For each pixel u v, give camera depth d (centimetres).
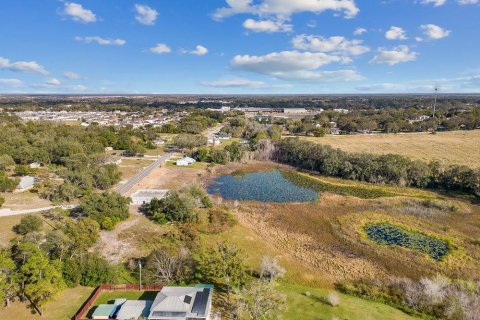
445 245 6888
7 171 10900
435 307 4784
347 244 6900
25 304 4509
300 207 9094
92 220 6725
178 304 4141
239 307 4288
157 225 7506
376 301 5056
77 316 4244
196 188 8888
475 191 9994
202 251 6297
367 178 11675
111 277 5175
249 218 8244
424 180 10888
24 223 6450
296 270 5875
